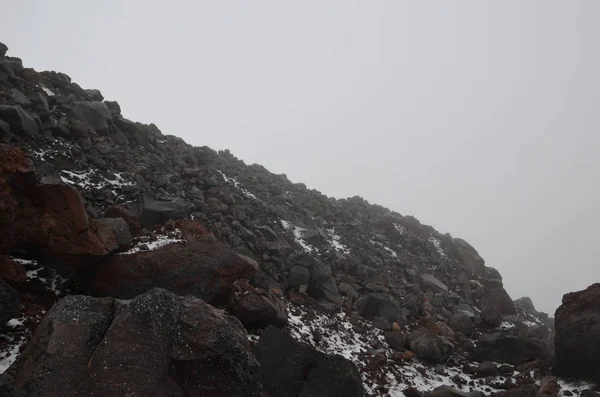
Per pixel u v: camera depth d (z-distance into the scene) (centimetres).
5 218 814
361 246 2006
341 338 1212
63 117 1538
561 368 1118
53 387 547
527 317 2152
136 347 584
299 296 1367
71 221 866
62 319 614
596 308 1109
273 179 2466
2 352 701
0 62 1534
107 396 545
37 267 897
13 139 1246
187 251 985
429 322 1442
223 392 579
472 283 2092
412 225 2575
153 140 1892
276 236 1611
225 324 621
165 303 622
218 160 2216
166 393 561
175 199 1388
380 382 1036
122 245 971
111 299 679
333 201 2575
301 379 823
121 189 1343
